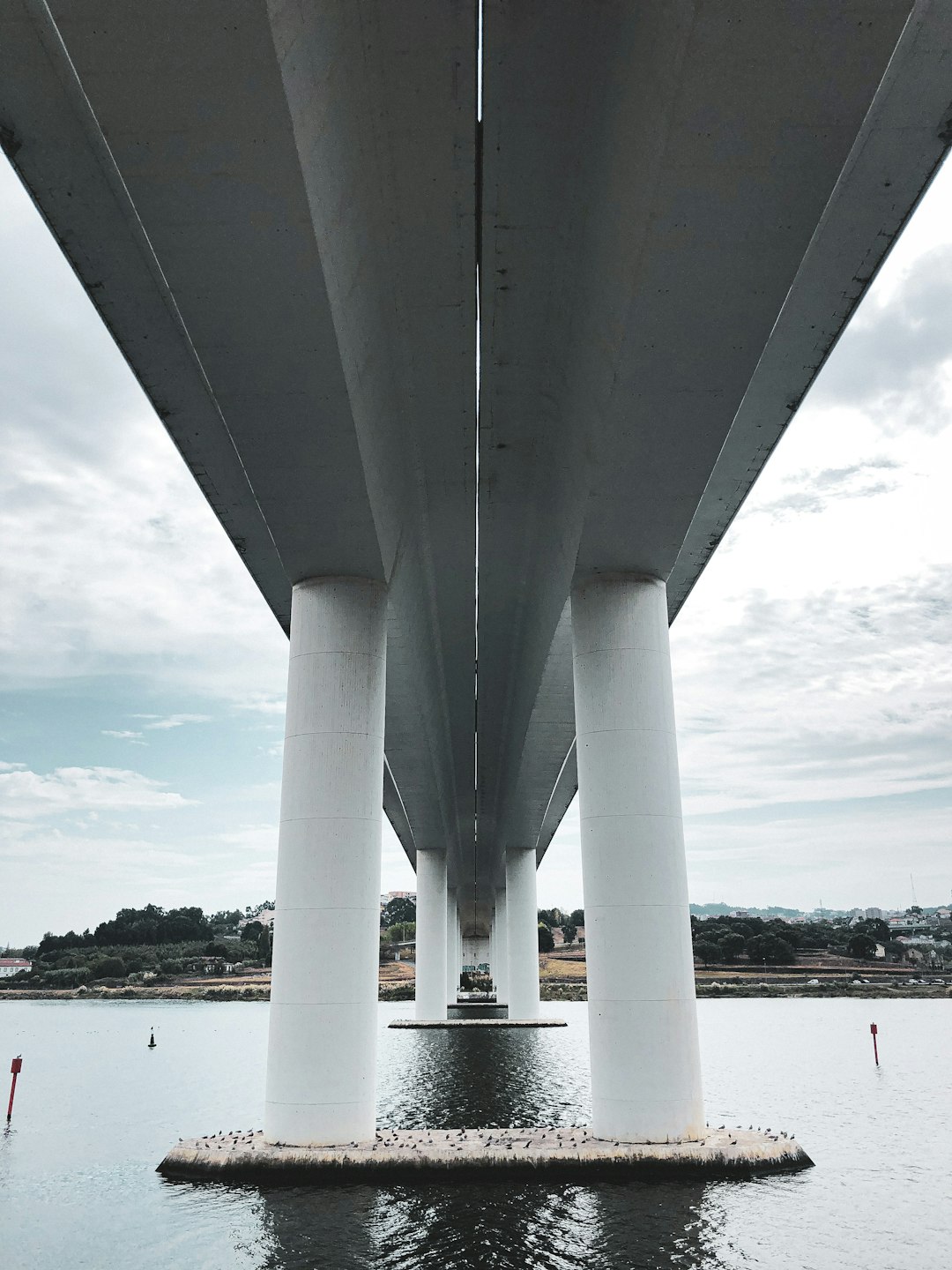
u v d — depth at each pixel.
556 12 10.24
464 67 10.80
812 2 8.30
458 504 20.02
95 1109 25.02
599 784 17.42
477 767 44.81
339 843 16.88
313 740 17.38
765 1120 21.92
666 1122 15.89
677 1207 13.02
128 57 8.68
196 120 9.27
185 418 16.09
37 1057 42.28
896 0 8.34
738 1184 14.48
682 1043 16.27
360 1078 16.17
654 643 18.08
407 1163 14.94
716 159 9.82
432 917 56.66
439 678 31.06
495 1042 42.88
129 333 13.89
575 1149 15.23
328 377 12.98
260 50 8.52
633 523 16.58
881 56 8.84
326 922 16.52
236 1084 31.30
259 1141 16.06
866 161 11.37
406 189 12.35
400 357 15.37
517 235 13.12
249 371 12.89
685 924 16.92
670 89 9.24
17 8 8.77
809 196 10.33
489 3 10.19
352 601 18.09
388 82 10.95
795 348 14.73
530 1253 10.84
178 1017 82.12
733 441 17.06
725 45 8.63
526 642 27.16
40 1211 13.26
